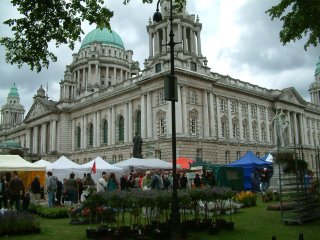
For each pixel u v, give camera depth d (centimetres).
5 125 13462
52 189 2752
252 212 2278
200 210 2089
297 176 2045
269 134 7638
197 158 4925
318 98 12506
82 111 8031
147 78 5859
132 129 6512
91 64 10306
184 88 5603
